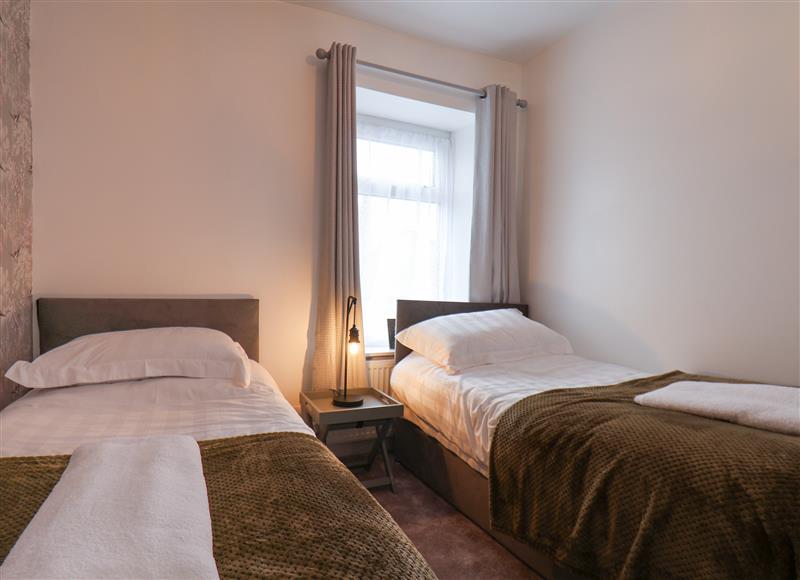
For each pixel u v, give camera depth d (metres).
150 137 2.27
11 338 1.86
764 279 1.94
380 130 3.19
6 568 0.62
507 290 3.13
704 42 2.16
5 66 1.80
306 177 2.62
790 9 1.85
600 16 2.69
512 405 1.71
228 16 2.43
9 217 1.84
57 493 0.85
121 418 1.47
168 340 1.86
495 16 2.71
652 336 2.40
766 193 1.93
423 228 3.30
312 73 2.63
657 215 2.38
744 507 1.01
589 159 2.78
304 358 2.64
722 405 1.41
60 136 2.11
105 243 2.20
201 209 2.38
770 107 1.92
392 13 2.68
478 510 1.87
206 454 1.13
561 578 1.47
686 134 2.24
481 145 3.09
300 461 1.10
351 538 0.79
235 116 2.45
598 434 1.37
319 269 2.65
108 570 0.63
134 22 2.24
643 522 1.15
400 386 2.49
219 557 0.71
